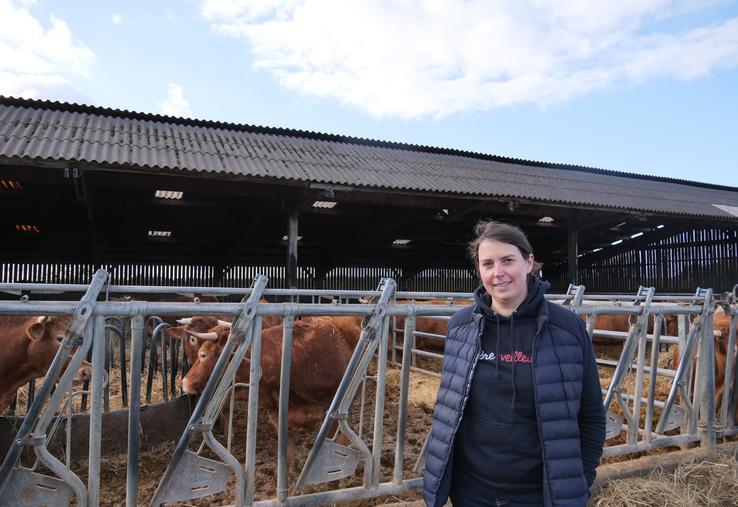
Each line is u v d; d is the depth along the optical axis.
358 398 5.84
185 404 4.51
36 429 2.11
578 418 2.10
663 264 15.84
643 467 3.57
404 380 2.96
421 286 18.58
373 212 12.46
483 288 2.16
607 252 17.50
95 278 2.18
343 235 14.43
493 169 13.42
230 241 14.48
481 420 2.02
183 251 15.52
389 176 10.25
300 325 3.96
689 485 3.37
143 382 6.57
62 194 9.97
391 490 2.94
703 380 3.96
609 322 9.46
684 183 18.58
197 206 11.24
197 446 4.36
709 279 14.58
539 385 1.93
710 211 13.55
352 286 17.84
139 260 15.70
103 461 3.93
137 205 10.98
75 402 5.13
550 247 16.94
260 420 5.02
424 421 5.09
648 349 9.24
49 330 4.27
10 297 11.95
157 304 2.31
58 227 12.37
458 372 2.10
